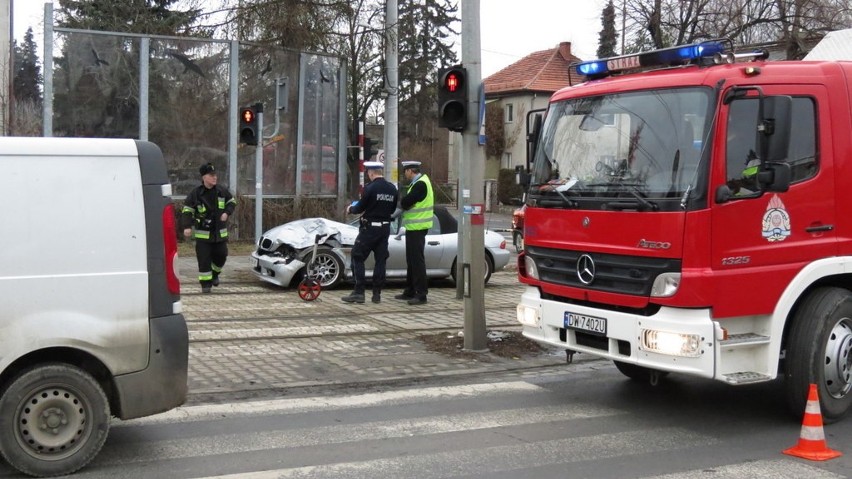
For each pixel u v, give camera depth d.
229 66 21.23
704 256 5.99
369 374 8.13
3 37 22.25
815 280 6.43
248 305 11.88
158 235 5.25
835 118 6.61
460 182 12.55
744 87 6.11
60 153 5.00
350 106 27.91
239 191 21.34
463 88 8.94
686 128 6.19
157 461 5.44
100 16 26.58
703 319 5.98
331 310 11.62
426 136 48.88
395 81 19.03
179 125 20.72
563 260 6.93
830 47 9.02
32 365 5.00
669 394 7.63
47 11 18.98
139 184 5.20
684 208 6.01
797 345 6.45
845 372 6.58
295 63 22.14
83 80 19.55
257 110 16.16
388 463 5.51
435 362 8.73
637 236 6.26
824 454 5.73
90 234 5.06
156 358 5.24
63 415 5.07
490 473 5.34
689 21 27.77
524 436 6.21
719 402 7.34
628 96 6.70
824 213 6.52
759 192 6.20
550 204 7.09
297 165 22.33
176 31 23.59
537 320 7.15
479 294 9.18
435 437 6.14
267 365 8.37
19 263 4.88
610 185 6.59
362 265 12.27
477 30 9.12
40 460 5.02
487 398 7.36
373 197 12.05
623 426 6.54
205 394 7.25
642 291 6.24
